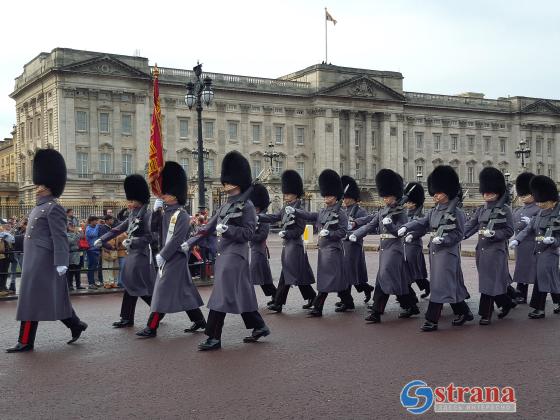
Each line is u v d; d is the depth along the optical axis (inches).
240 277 475.8
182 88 3535.9
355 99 4013.3
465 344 478.0
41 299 466.0
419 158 4301.2
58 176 485.7
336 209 615.8
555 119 4751.5
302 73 4069.9
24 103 3666.3
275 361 428.8
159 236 541.6
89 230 826.8
